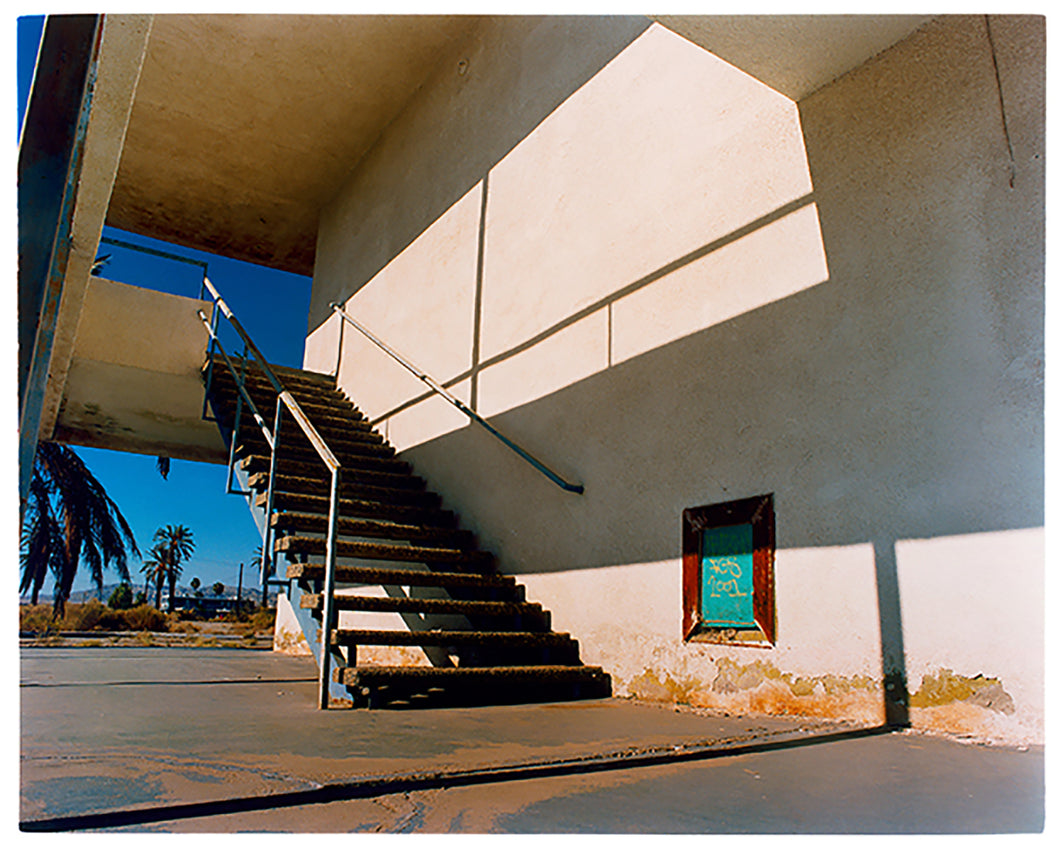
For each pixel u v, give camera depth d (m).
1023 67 2.33
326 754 1.76
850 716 2.50
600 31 4.43
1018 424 2.20
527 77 5.11
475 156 5.65
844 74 2.90
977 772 1.71
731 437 3.13
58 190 1.12
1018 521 2.16
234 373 5.04
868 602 2.51
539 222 4.71
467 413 4.73
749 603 2.93
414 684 2.85
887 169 2.70
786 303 2.99
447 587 3.97
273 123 7.38
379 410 6.55
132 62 2.83
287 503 4.11
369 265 7.32
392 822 1.24
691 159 3.58
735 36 2.75
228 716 2.40
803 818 1.31
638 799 1.43
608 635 3.58
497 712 2.73
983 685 2.18
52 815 1.20
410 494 5.12
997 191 2.35
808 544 2.74
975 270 2.38
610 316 3.95
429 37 6.20
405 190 6.79
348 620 6.17
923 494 2.41
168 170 8.16
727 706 2.92
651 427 3.55
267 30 6.14
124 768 1.55
